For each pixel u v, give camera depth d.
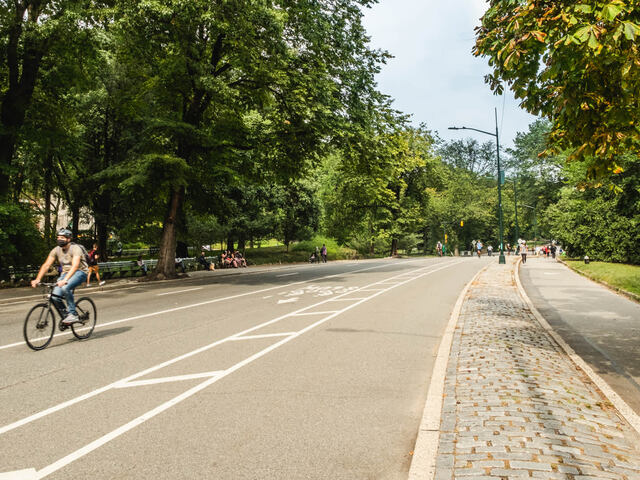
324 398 4.94
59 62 20.02
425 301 12.70
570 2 5.14
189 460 3.53
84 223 31.33
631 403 4.96
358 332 8.43
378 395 5.04
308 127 19.58
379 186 41.25
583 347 7.55
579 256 34.69
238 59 18.28
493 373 5.33
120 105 21.73
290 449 3.72
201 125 21.62
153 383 5.45
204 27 18.48
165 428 4.14
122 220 28.89
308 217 44.69
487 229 80.88
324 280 19.77
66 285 7.72
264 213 38.00
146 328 8.92
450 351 6.75
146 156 18.25
